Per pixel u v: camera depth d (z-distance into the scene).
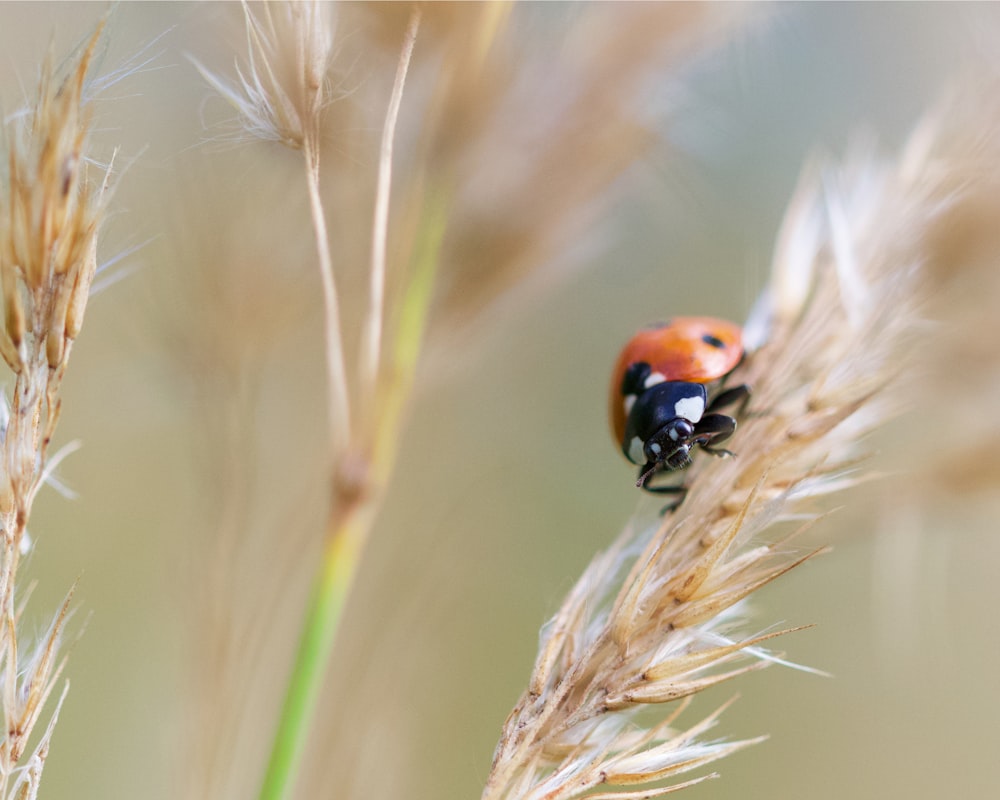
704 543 0.12
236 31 0.12
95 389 0.14
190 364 0.13
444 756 0.13
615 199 0.13
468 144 0.12
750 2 0.13
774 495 0.12
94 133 0.11
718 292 0.14
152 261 0.13
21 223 0.11
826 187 0.12
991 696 0.15
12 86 0.11
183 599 0.13
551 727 0.12
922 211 0.12
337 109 0.12
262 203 0.13
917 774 0.15
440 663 0.13
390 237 0.12
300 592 0.13
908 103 0.14
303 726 0.12
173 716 0.13
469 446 0.14
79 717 0.14
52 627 0.11
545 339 0.14
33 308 0.11
